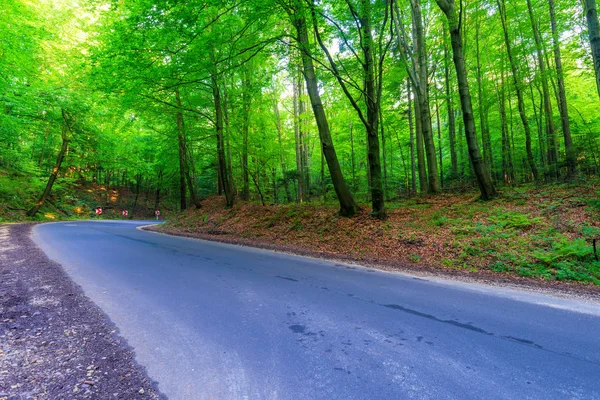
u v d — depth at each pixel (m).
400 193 21.53
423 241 8.74
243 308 4.39
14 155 24.59
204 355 3.02
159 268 7.12
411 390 2.41
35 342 3.31
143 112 16.81
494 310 4.29
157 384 2.53
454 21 10.31
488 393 2.38
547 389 2.43
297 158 22.02
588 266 6.10
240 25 11.34
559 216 8.30
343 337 3.42
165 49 10.14
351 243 9.83
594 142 12.52
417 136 16.03
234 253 9.40
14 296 4.91
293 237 11.66
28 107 18.23
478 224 8.94
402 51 13.29
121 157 28.95
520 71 14.06
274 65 14.79
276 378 2.60
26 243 10.83
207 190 37.59
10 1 14.52
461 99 10.80
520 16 13.98
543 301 4.69
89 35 14.25
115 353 3.07
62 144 28.05
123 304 4.57
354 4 9.66
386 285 5.64
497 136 19.62
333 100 19.94
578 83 18.11
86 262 7.77
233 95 16.12
